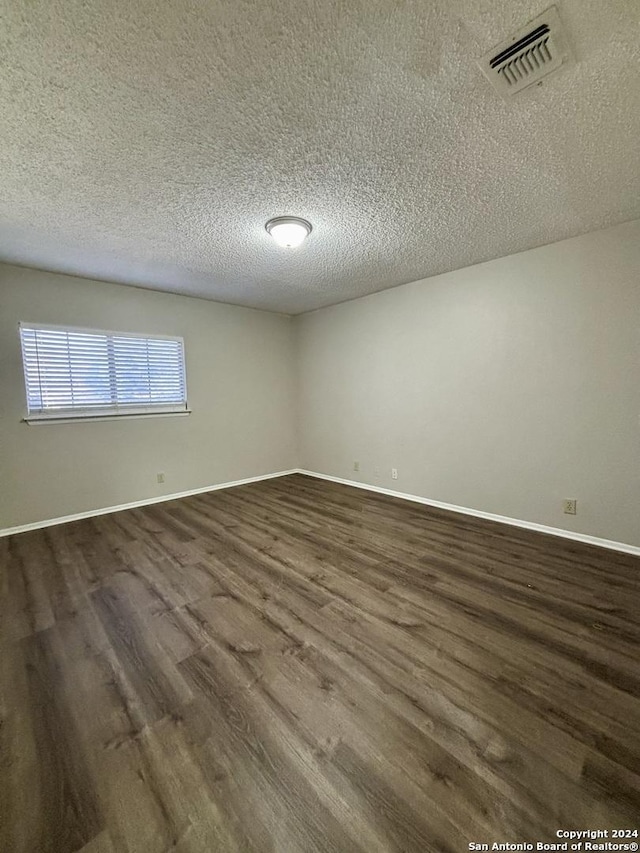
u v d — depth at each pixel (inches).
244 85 51.3
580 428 108.7
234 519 135.4
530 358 117.3
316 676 59.9
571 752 46.3
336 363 184.9
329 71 49.3
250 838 38.0
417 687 57.2
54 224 92.5
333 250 112.6
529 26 43.6
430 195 82.0
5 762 46.4
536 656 63.2
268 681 59.1
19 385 125.2
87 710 54.2
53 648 67.8
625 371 100.0
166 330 159.0
